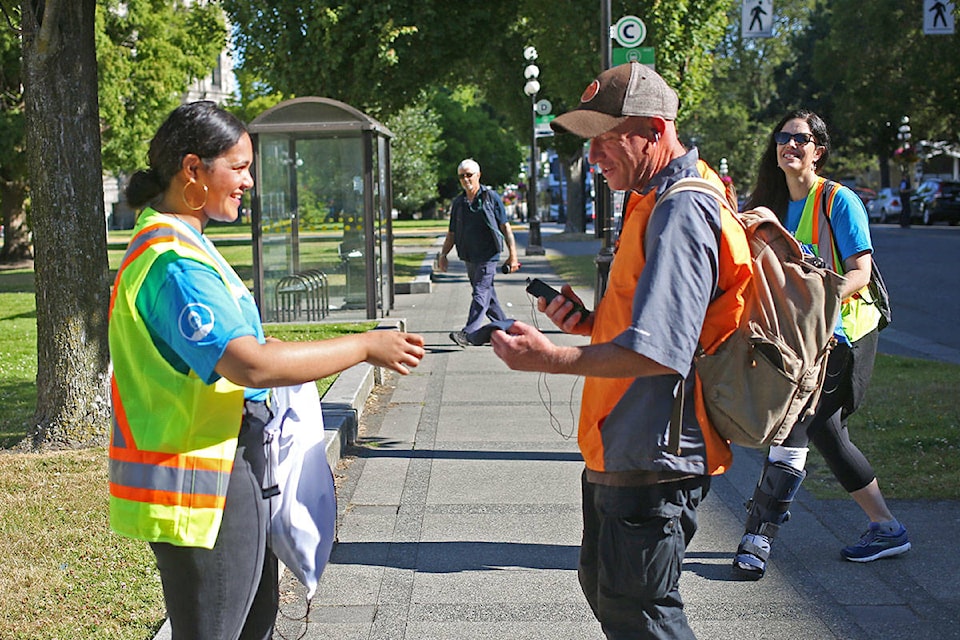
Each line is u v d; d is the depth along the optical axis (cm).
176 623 272
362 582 464
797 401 282
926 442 675
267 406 281
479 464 659
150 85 3048
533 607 436
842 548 500
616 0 2105
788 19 6612
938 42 3959
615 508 282
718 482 626
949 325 1384
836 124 5022
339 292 1366
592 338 297
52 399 664
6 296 2003
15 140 2564
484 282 1136
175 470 258
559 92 2570
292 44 1845
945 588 450
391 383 937
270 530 291
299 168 1332
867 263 446
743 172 6284
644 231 280
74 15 633
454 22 1942
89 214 657
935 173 6994
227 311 254
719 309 275
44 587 430
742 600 442
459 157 6738
